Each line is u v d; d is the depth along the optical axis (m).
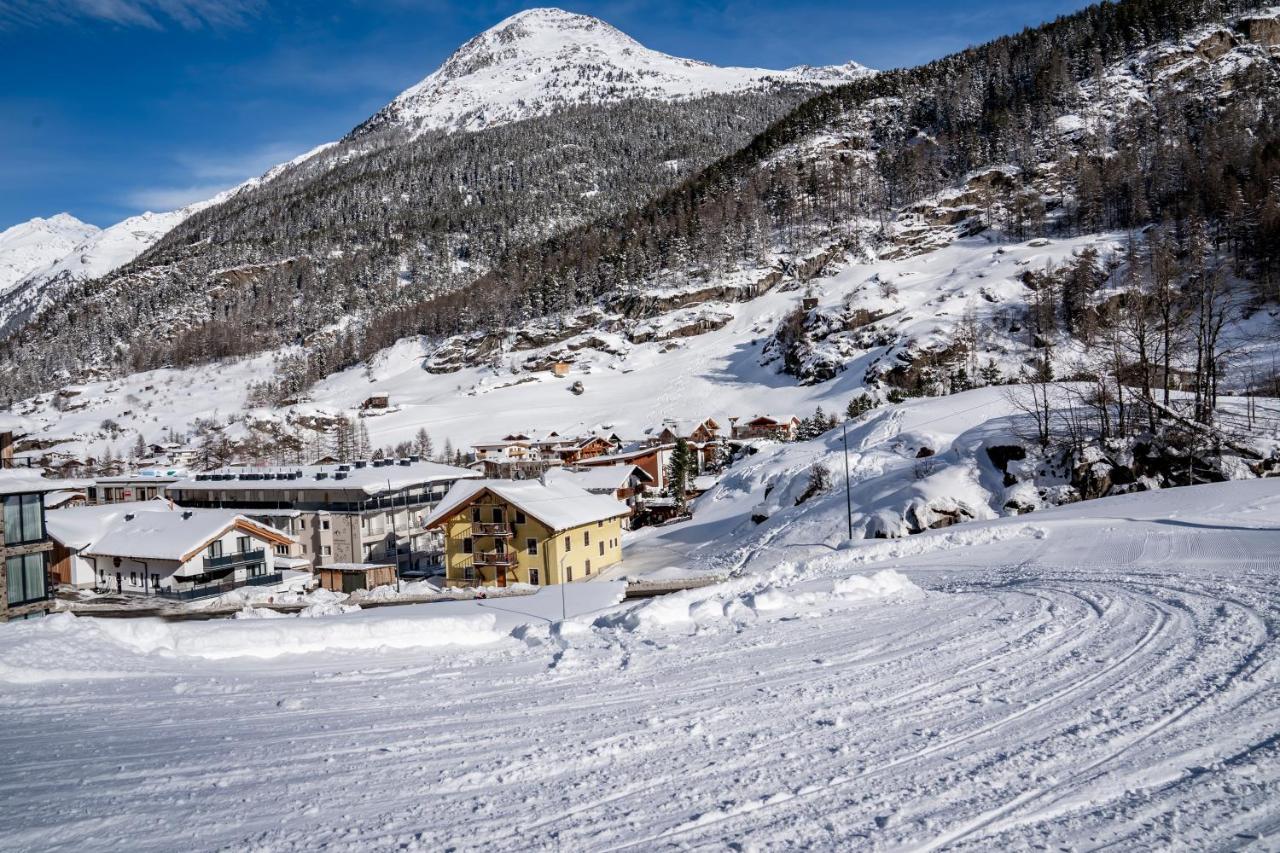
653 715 6.65
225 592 41.19
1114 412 37.34
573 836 4.32
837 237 152.38
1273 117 128.75
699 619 11.81
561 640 10.55
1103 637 8.92
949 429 50.41
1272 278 84.75
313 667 9.12
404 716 6.82
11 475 24.39
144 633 9.93
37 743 6.16
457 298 183.75
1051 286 99.25
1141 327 38.97
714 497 61.53
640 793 4.95
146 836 4.41
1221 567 13.73
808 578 20.36
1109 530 21.38
